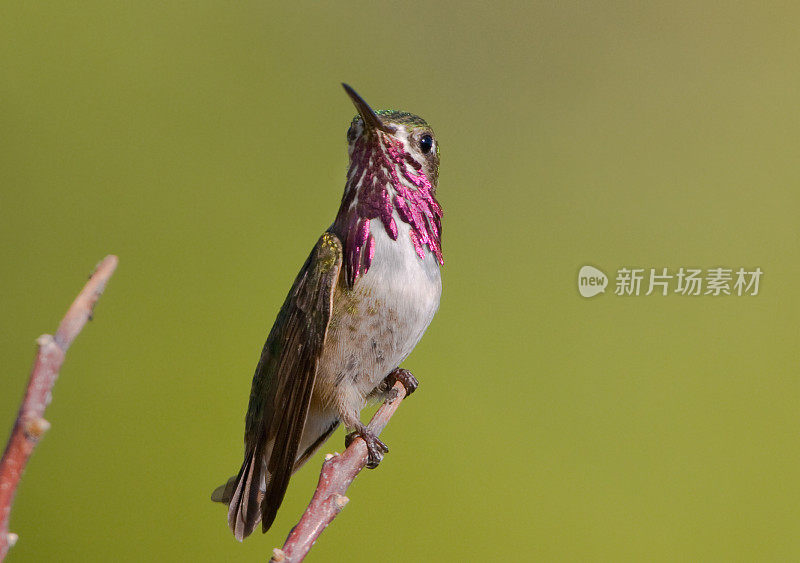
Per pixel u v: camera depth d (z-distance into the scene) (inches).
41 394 36.5
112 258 38.9
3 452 36.1
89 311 37.9
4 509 36.0
